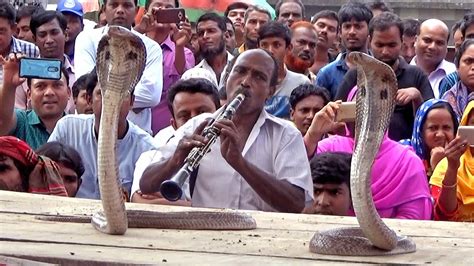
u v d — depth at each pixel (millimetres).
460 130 7410
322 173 6977
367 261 4102
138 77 4340
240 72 6520
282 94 10023
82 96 9141
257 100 6500
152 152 7043
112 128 4406
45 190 6836
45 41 11039
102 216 4840
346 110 8070
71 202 5875
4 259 3867
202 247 4355
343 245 4227
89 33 10344
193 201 6535
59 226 4867
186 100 7836
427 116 8555
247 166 6191
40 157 6910
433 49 11789
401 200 7570
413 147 8672
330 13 12781
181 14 10820
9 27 10641
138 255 4059
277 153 6551
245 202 6500
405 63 10227
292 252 4277
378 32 10047
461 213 7719
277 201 6324
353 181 4172
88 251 4109
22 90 10047
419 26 12914
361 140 4184
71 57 11945
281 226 5164
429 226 5344
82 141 8070
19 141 6805
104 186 4512
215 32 11094
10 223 4934
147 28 10906
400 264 4039
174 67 10734
